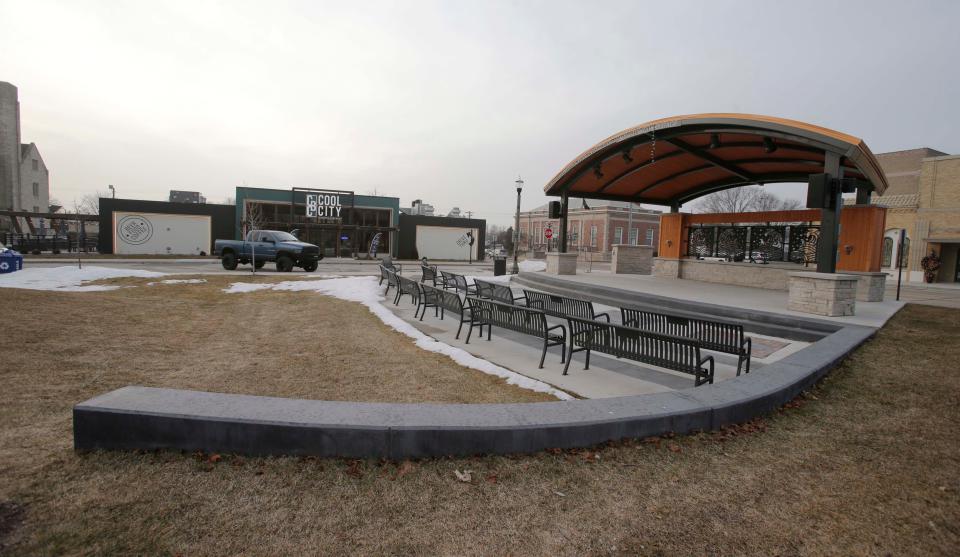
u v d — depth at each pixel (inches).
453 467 119.6
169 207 1588.3
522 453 128.1
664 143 563.8
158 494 102.3
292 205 1729.8
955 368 223.6
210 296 503.8
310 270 898.7
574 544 92.5
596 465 124.0
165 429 120.1
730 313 396.5
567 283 606.2
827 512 104.1
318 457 120.6
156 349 249.6
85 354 225.6
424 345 290.0
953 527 98.3
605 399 154.6
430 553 88.3
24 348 224.5
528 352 297.0
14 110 2171.5
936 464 126.9
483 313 342.3
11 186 2156.7
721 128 465.4
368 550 88.4
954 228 1004.6
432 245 1995.6
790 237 585.3
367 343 289.3
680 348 210.5
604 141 599.2
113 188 2156.7
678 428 144.4
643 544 92.8
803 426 154.3
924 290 746.2
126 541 86.8
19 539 85.2
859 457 131.6
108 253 1530.5
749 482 117.4
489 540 93.0
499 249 3051.2
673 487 114.3
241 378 204.8
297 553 86.6
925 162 1045.2
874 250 502.0
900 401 178.5
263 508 99.7
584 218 2332.7
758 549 91.5
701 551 90.8
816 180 383.2
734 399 157.5
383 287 637.3
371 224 1877.5
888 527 98.5
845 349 244.2
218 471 112.4
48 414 146.0
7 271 684.7
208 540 88.7
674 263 729.6
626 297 499.5
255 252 879.7
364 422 123.4
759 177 697.6
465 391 199.9
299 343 283.9
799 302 391.9
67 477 107.2
